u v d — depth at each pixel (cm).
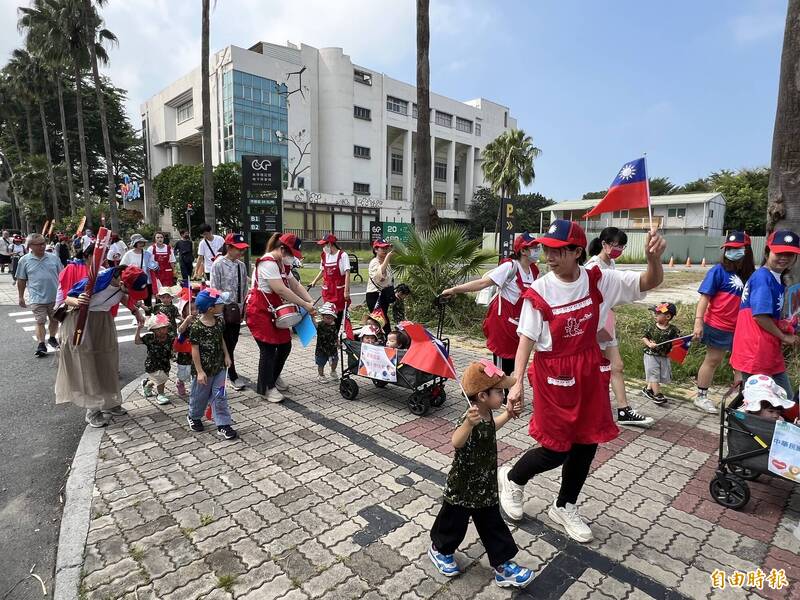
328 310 627
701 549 300
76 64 2839
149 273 1003
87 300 446
